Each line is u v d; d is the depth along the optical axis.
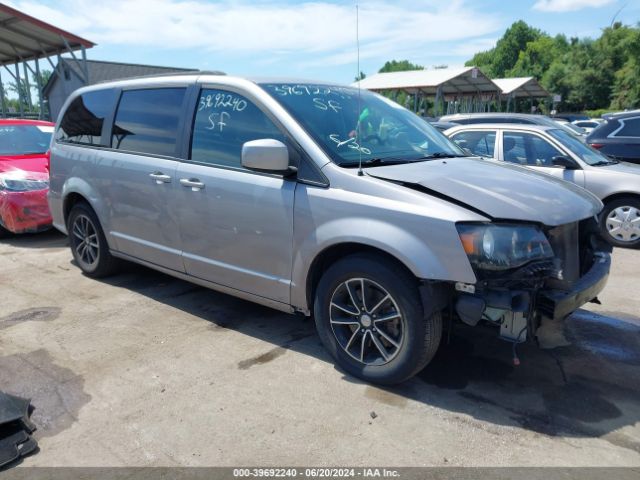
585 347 3.70
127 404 3.00
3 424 2.67
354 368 3.22
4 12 13.70
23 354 3.59
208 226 3.80
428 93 29.27
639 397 3.06
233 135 3.68
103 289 4.91
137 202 4.35
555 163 6.75
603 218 6.74
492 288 2.72
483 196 2.88
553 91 59.69
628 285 5.10
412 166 3.31
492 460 2.51
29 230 6.56
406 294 2.88
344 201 3.04
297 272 3.32
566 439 2.67
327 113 3.60
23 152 7.50
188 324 4.09
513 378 3.27
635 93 49.69
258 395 3.07
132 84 4.59
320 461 2.51
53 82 28.22
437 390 3.12
